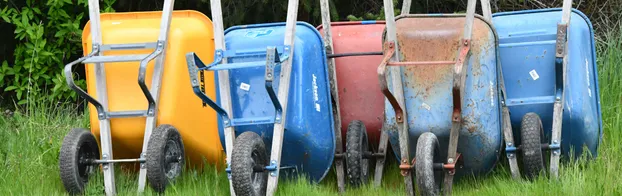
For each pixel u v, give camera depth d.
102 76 7.46
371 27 8.21
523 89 7.48
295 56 7.22
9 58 11.27
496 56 7.00
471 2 6.65
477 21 6.96
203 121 7.68
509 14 7.80
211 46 7.73
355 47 8.06
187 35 7.61
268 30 7.41
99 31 7.52
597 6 10.99
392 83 6.83
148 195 6.98
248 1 10.34
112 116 7.41
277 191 7.07
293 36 7.12
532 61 7.49
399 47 6.89
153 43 7.50
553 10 7.73
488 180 7.33
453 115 6.61
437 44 6.86
